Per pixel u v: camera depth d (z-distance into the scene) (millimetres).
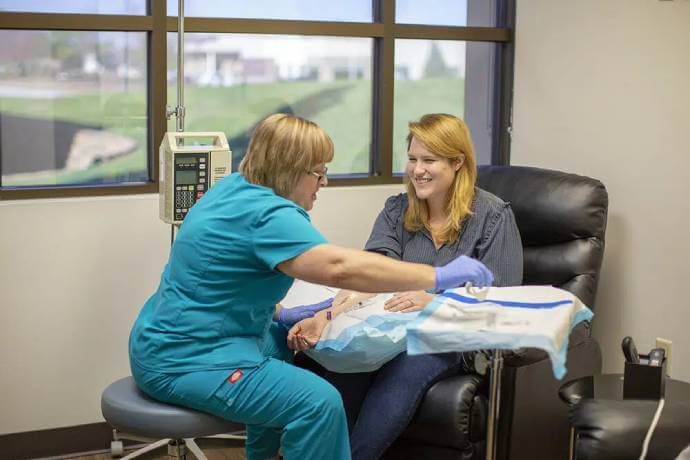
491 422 2268
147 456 3244
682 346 3053
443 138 2766
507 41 3738
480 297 2184
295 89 3477
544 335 1894
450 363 2566
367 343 2531
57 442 3219
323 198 3482
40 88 3094
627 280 3252
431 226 2898
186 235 2352
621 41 3199
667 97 3033
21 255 3066
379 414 2582
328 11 3475
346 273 2180
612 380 2523
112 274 3199
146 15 3186
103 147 3213
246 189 2350
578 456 2287
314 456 2293
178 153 2855
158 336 2322
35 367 3145
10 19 2994
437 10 3645
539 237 3051
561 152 3496
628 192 3215
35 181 3135
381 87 3568
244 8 3340
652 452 2213
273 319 2721
